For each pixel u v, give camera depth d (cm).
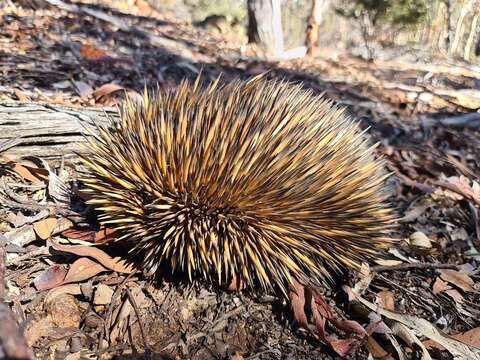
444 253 62
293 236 43
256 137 41
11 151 55
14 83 74
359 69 147
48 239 47
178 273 48
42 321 42
